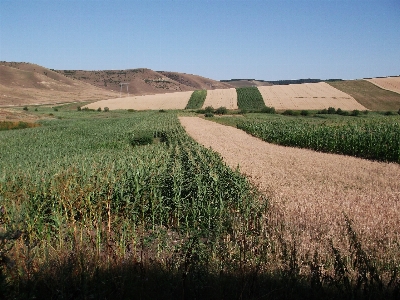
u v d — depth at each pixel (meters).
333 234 7.65
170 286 5.47
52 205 9.36
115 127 43.91
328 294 5.29
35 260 6.25
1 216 9.27
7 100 152.50
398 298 4.99
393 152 22.41
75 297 5.41
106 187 10.62
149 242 8.13
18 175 13.27
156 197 10.36
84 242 7.75
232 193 10.84
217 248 6.82
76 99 178.62
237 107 90.88
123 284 5.31
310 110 78.38
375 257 6.47
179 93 122.44
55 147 27.80
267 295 5.20
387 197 11.94
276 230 7.65
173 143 28.73
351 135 25.97
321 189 13.12
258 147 30.16
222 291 5.25
